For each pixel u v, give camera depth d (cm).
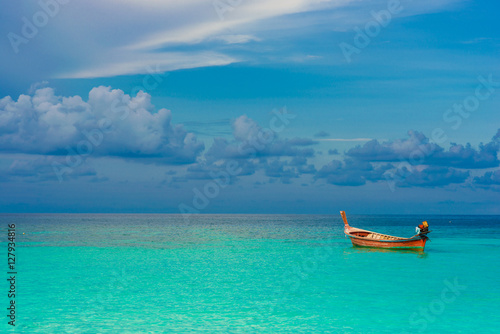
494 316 2244
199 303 2520
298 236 8506
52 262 4316
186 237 8175
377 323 2116
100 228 11950
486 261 4278
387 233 10144
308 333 1955
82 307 2428
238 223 18512
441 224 16288
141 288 2970
